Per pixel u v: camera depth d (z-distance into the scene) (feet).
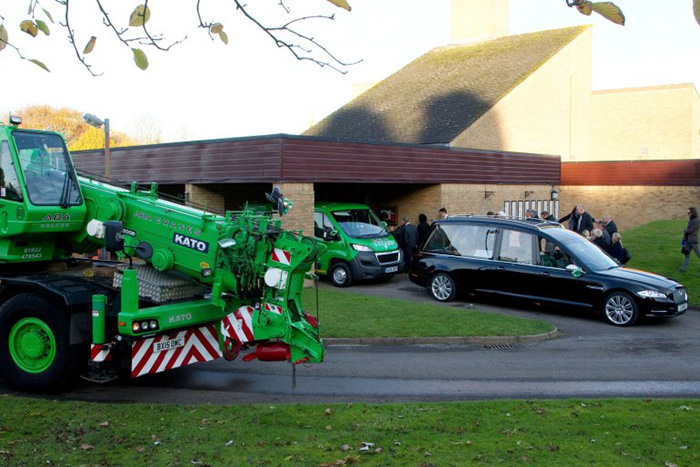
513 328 36.94
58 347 24.70
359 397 25.07
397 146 62.64
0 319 25.54
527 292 43.29
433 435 19.67
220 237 24.34
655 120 139.13
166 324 24.38
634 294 39.34
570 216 61.57
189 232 25.05
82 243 27.76
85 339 25.13
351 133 101.55
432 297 48.73
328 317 39.37
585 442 19.01
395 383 27.20
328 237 54.08
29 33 13.47
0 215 25.30
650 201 96.22
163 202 27.12
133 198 26.76
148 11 13.20
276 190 25.34
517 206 80.94
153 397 25.12
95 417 21.45
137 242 26.23
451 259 46.88
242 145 53.93
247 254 24.00
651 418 21.44
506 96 97.30
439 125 92.48
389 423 20.83
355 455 17.87
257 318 23.49
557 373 29.17
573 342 35.68
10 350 25.62
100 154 67.36
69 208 26.20
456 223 47.65
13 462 17.33
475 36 131.85
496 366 30.30
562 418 21.42
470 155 72.54
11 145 24.99
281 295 23.41
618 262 44.37
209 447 18.63
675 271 55.31
